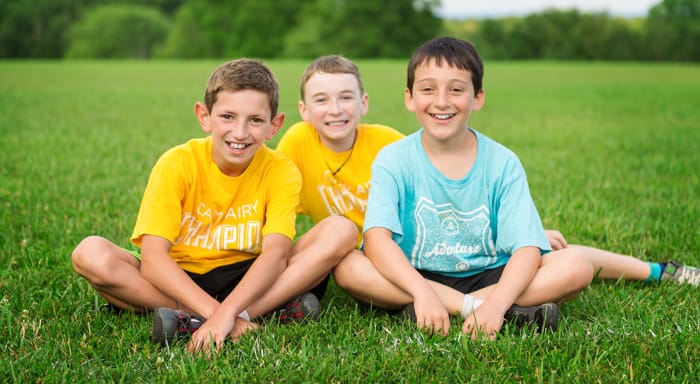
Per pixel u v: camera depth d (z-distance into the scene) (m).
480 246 2.87
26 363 2.17
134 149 6.87
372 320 2.66
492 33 54.00
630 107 11.88
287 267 2.72
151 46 67.75
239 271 2.84
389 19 54.91
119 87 16.36
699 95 14.45
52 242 3.65
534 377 2.08
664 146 7.22
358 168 3.37
